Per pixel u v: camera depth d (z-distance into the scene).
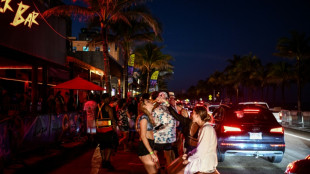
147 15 16.77
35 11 13.20
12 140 6.95
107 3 15.33
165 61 38.09
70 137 10.89
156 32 17.50
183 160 4.59
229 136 7.39
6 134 6.68
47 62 14.84
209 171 4.02
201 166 4.01
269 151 7.27
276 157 7.65
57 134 9.62
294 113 21.80
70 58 17.28
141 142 4.79
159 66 38.34
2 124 6.50
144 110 4.80
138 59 36.97
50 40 15.01
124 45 23.31
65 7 14.20
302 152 9.51
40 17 13.71
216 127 7.85
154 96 6.02
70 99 14.89
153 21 17.03
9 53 11.16
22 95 15.83
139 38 22.62
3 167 6.51
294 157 8.67
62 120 10.09
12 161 7.09
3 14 10.64
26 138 7.63
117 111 11.81
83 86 11.78
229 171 6.92
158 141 5.84
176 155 8.57
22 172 6.62
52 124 9.24
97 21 19.88
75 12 14.59
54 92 19.97
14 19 11.35
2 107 12.29
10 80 16.41
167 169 4.76
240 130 7.36
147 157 4.72
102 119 7.07
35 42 13.29
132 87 42.75
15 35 11.52
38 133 8.29
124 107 9.81
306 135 14.47
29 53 12.70
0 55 10.59
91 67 21.14
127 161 8.04
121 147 10.48
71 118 11.04
